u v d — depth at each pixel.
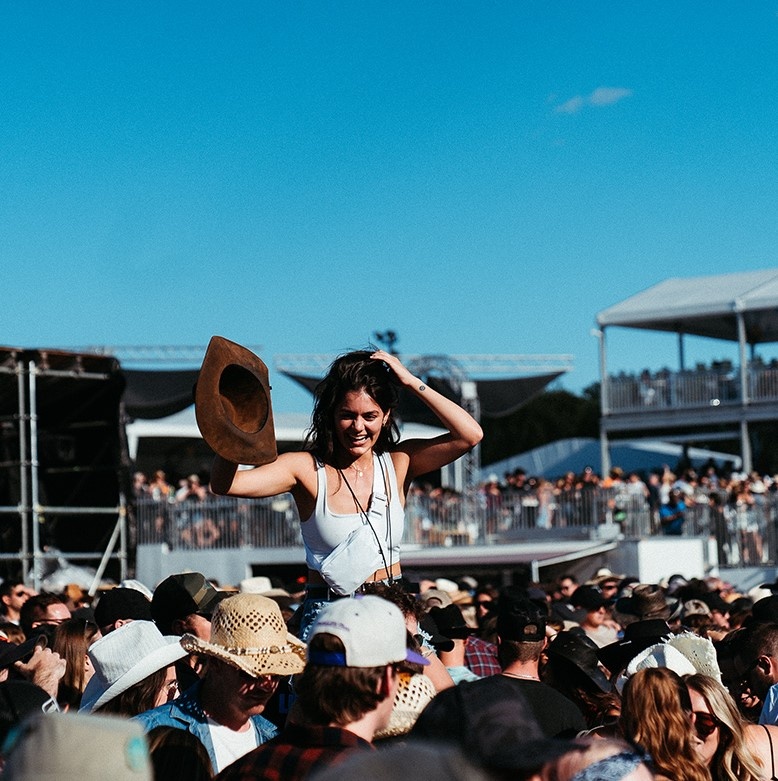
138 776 2.11
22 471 19.36
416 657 3.96
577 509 28.64
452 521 29.31
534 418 69.75
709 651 6.13
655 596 8.98
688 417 35.28
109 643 5.08
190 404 26.08
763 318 37.78
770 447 51.06
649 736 4.54
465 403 28.94
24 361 19.23
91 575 20.73
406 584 6.98
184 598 5.99
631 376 36.09
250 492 4.66
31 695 4.64
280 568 28.48
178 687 5.87
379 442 4.98
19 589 11.93
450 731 3.05
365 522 4.82
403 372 4.83
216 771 4.38
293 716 3.68
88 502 20.80
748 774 4.84
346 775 2.26
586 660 6.07
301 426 34.47
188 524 28.67
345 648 3.53
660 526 28.12
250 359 4.57
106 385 20.16
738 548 27.45
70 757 2.09
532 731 3.06
